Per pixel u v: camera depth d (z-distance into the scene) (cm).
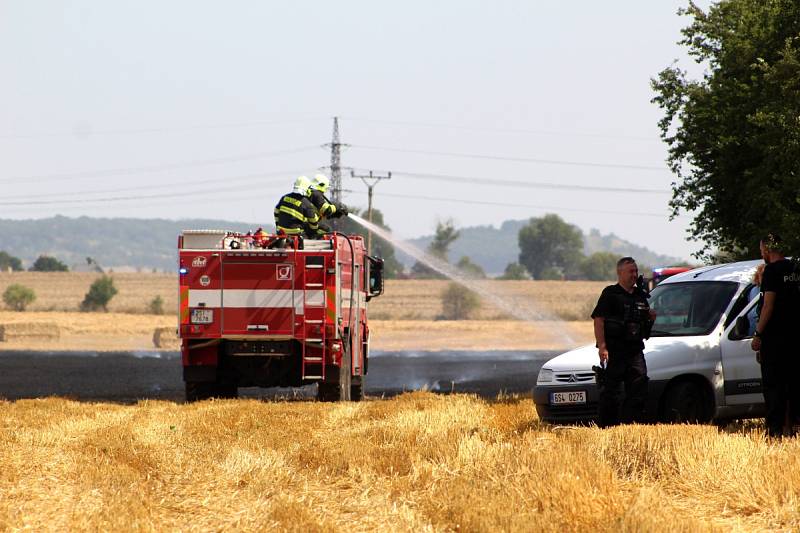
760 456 3225
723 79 6888
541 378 4941
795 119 5962
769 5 6669
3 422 5144
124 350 17350
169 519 2883
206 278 6981
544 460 3180
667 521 2555
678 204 7669
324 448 3953
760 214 6856
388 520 2816
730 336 4897
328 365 7006
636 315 4303
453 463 3541
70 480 3403
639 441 3353
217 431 4753
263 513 2912
